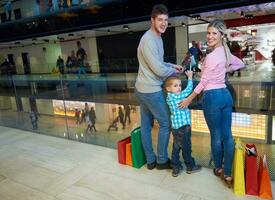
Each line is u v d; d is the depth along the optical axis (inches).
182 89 87.7
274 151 112.8
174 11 325.1
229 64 75.3
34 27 508.1
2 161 114.0
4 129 172.4
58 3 450.0
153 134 95.7
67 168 101.3
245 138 121.9
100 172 95.4
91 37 602.5
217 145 79.4
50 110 176.6
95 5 400.5
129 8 366.0
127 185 84.7
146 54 79.0
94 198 79.1
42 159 112.8
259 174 74.0
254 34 368.2
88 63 318.7
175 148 85.0
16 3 529.7
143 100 86.4
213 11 312.0
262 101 125.8
